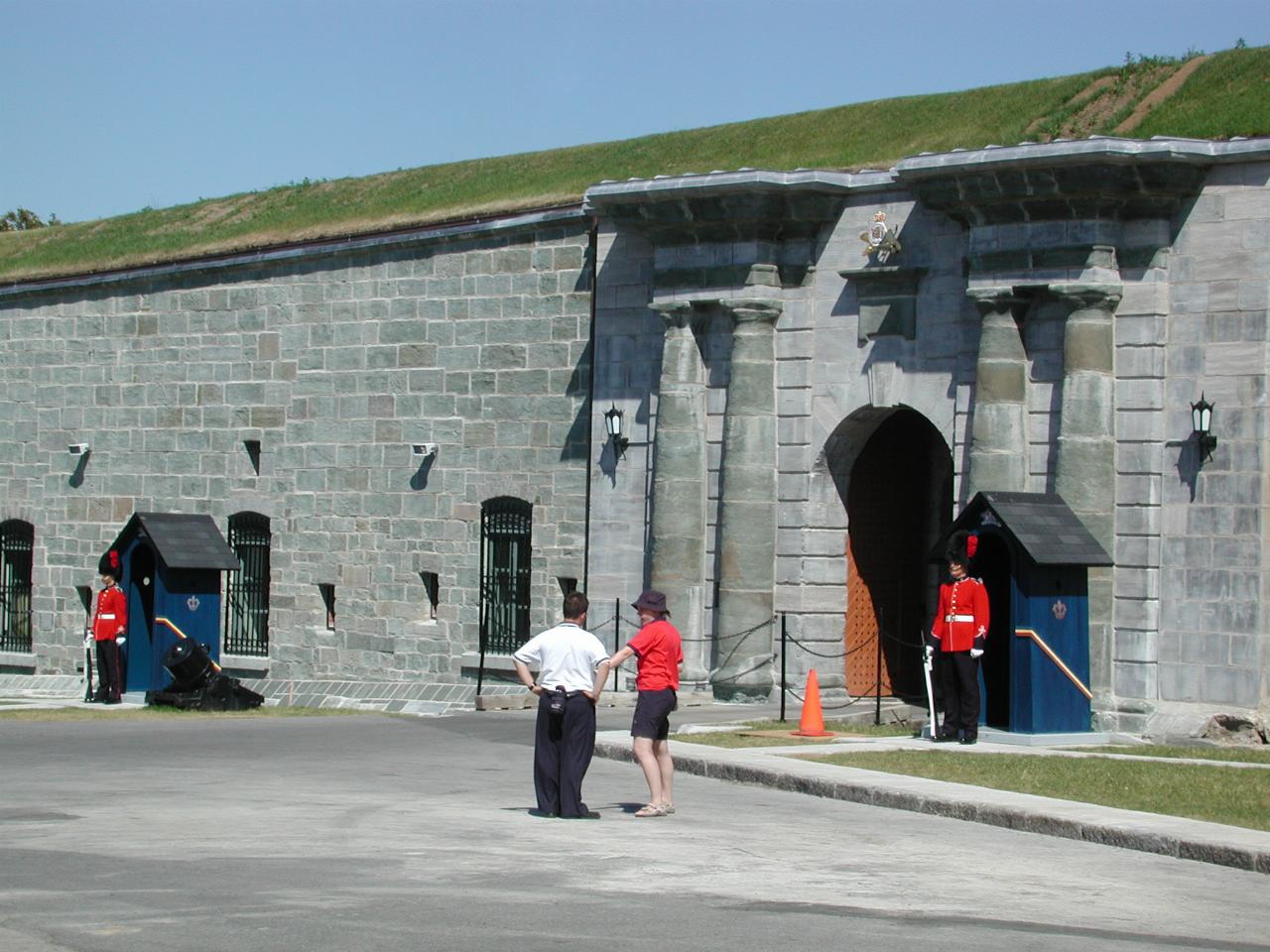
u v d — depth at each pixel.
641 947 10.80
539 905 12.02
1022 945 11.28
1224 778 18.81
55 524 41.41
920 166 26.95
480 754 22.17
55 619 41.34
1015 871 14.02
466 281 34.31
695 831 15.59
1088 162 25.59
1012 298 26.67
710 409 30.23
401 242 35.12
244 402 37.94
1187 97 28.31
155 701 29.95
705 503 30.25
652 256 31.41
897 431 30.94
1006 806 16.31
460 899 12.14
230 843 14.50
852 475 30.23
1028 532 22.95
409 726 25.95
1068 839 15.60
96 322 40.72
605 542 31.78
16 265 43.66
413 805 17.06
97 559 40.56
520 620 33.44
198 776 19.48
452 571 34.34
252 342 37.88
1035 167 25.94
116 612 30.92
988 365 26.88
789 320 29.66
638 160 35.06
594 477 32.00
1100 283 26.09
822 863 14.09
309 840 14.70
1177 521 25.97
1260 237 25.53
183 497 39.00
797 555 29.39
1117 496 26.28
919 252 28.28
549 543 32.88
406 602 35.09
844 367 29.05
